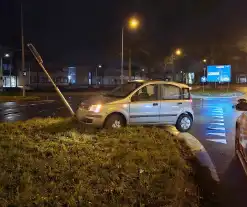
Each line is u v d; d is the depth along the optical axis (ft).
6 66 219.82
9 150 22.26
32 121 37.09
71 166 19.04
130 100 33.65
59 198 14.46
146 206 14.11
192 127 40.65
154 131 30.76
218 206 15.58
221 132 36.76
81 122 33.55
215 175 20.20
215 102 90.58
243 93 140.36
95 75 265.75
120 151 22.48
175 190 15.74
